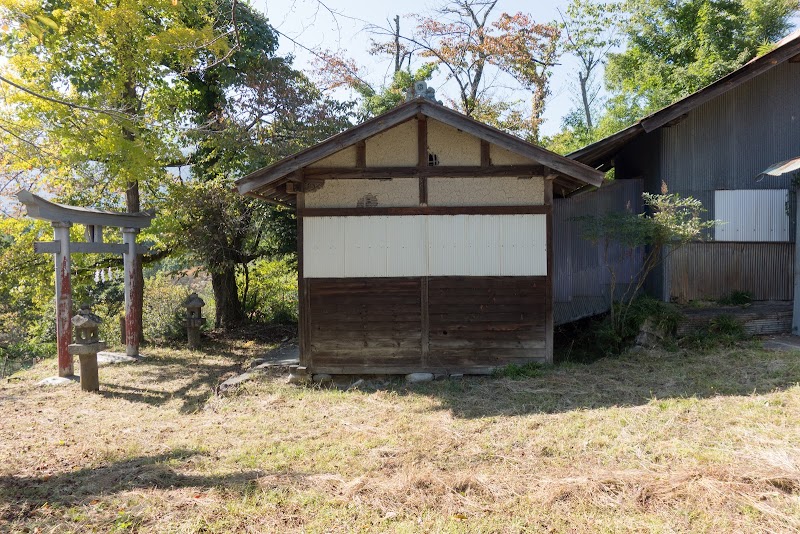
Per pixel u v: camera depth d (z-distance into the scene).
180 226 12.10
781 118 8.86
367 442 4.94
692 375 6.42
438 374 7.32
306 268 7.37
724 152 8.88
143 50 9.91
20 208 12.54
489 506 3.63
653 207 8.80
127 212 10.86
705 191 8.88
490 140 6.77
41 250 8.50
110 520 3.63
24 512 3.82
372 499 3.79
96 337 8.04
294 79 13.98
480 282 7.30
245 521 3.56
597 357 8.17
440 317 7.34
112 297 15.58
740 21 16.84
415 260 7.32
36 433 5.81
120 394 7.63
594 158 10.23
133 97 10.62
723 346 7.55
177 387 8.02
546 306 7.29
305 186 7.34
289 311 15.00
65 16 9.56
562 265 8.81
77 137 9.03
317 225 7.33
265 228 13.41
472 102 19.03
